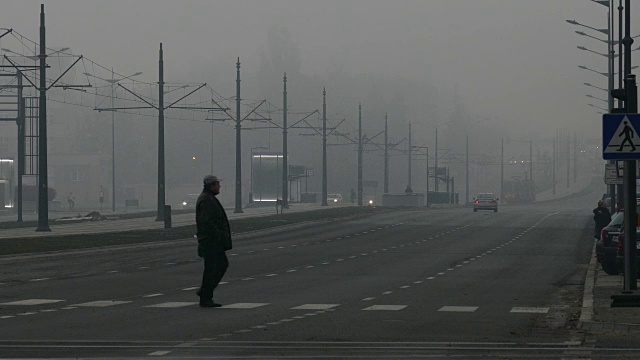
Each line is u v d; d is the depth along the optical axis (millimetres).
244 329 35250
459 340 32344
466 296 48938
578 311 41750
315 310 42094
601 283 55188
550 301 46438
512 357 28359
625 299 41719
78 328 35312
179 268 68250
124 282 56688
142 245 91875
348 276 62250
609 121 43281
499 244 100438
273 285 55406
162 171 142375
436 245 98750
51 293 49562
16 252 78438
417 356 28578
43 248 83625
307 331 34688
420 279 59969
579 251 89625
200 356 28516
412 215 174750
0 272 64438
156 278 59688
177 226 128625
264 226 128500
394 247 95500
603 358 28141
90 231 115625
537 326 36344
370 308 42938
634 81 44594
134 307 42969
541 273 65188
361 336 33344
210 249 42781
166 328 35438
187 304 44344
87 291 50812
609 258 61688
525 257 81750
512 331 34781
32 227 131250
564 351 29688
